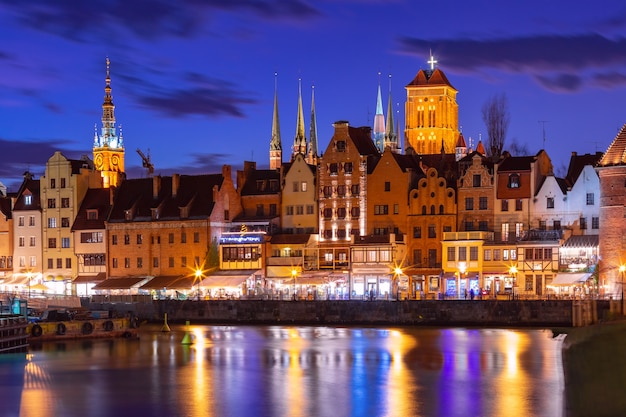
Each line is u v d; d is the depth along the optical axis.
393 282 131.75
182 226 143.75
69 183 153.75
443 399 62.44
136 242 147.38
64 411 60.47
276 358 84.12
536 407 59.44
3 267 158.00
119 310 127.69
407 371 74.81
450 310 112.12
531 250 123.25
